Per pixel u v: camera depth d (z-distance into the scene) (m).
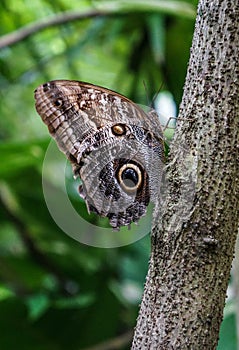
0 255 1.55
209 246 0.70
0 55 1.50
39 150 1.25
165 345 0.70
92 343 1.29
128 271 1.42
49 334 1.27
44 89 0.76
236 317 0.88
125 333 1.29
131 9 1.17
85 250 1.47
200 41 0.71
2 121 1.71
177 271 0.70
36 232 1.53
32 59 1.51
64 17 1.25
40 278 1.57
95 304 1.27
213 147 0.71
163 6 1.13
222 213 0.70
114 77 1.56
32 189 1.45
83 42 1.32
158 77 1.35
